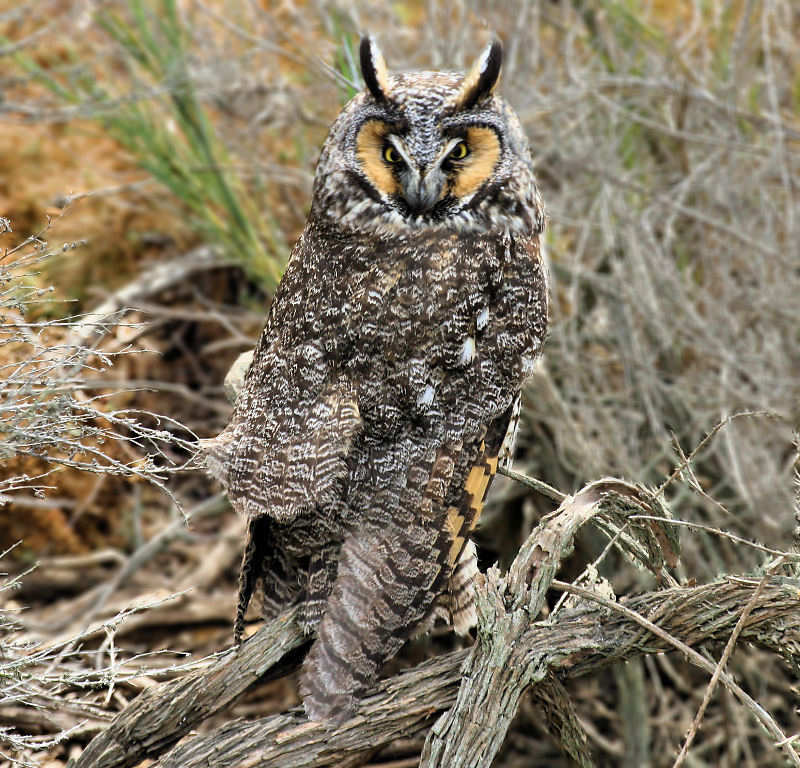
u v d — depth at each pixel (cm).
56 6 1371
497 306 669
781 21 1243
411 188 664
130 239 1165
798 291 1041
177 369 1133
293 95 1154
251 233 1077
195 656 1002
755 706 530
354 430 601
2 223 579
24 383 569
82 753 573
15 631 718
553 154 1143
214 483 1132
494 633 563
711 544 1012
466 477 633
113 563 1078
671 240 1123
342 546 594
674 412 1049
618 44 1198
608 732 1039
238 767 552
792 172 1131
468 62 1177
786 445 1017
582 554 997
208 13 1174
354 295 645
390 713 568
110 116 1118
